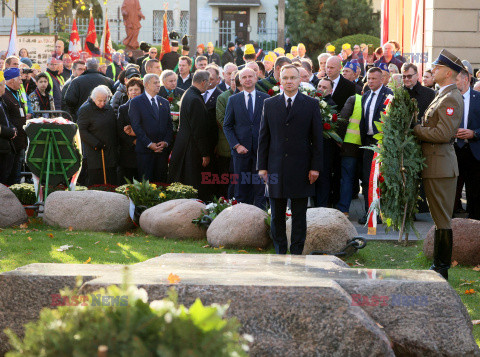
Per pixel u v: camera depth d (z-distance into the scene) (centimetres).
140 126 1220
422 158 755
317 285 430
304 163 816
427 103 1106
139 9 3819
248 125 1109
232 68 1366
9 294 466
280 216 836
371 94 1175
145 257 851
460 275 789
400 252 938
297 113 810
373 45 3291
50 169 1125
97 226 1042
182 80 1591
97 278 451
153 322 271
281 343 421
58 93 1677
